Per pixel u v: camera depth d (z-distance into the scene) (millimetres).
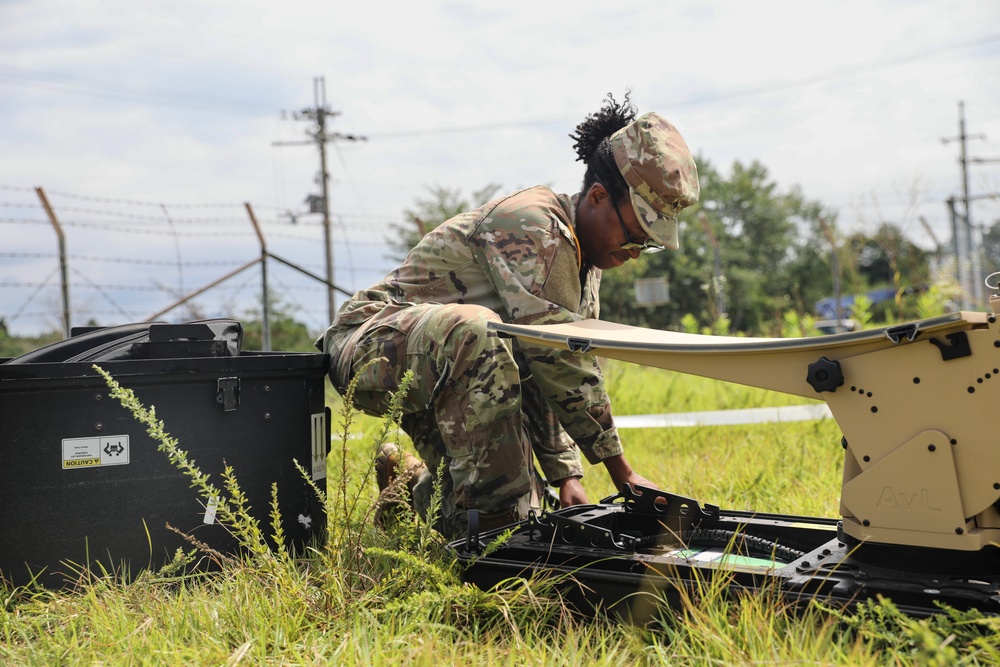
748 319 43312
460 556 2371
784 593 1948
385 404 2971
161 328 2914
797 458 4273
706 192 55844
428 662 1821
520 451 2713
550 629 2156
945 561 1945
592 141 3113
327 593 2266
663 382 9031
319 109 32469
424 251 3172
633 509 2648
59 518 2510
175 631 2123
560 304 2910
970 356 1878
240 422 2787
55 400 2504
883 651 1809
